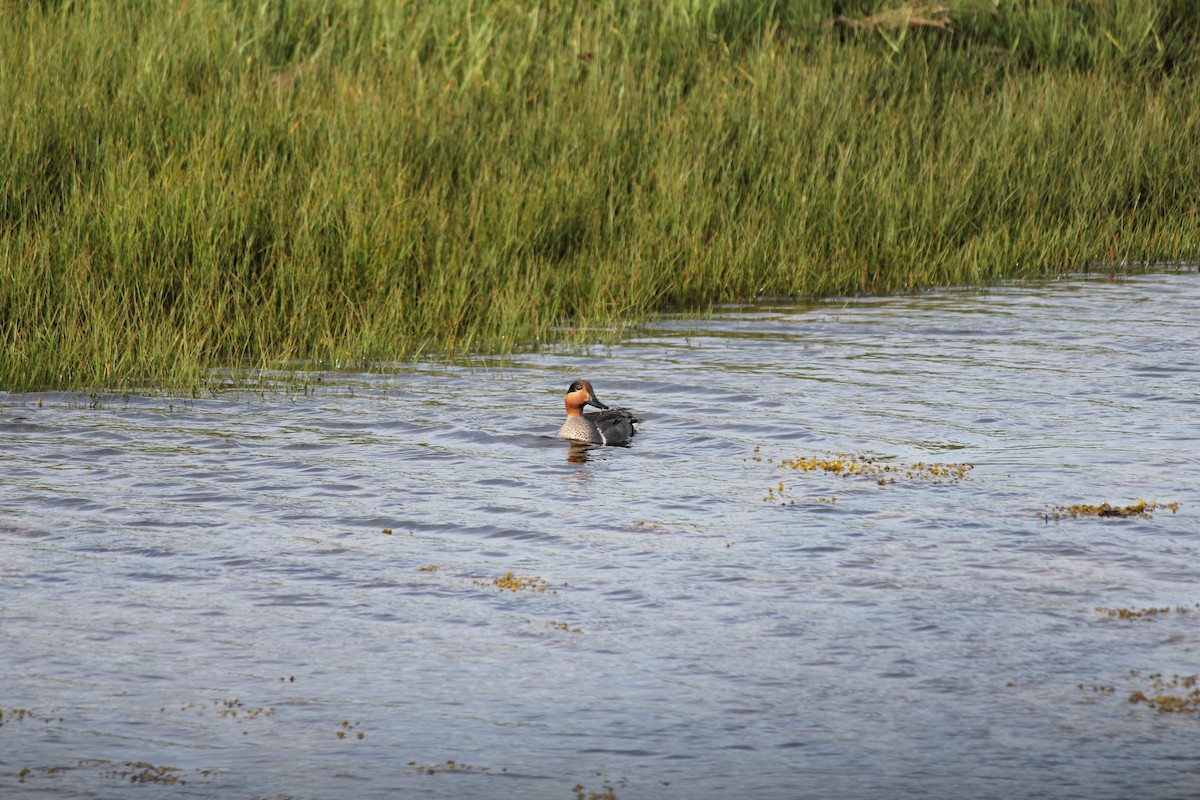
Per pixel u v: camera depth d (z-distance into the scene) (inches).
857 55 3538.4
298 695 1011.9
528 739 943.7
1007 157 3216.0
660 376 2069.4
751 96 3233.3
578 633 1123.3
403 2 3400.6
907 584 1222.3
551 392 1989.4
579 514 1433.3
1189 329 2337.6
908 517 1407.5
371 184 2571.4
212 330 2258.9
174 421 1820.9
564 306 2571.4
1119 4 3843.5
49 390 1996.8
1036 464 1588.3
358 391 1994.3
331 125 2783.0
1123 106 3412.9
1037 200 3166.8
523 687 1023.6
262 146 2679.6
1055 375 2030.0
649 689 1018.7
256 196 2475.4
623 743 937.5
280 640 1111.6
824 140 3127.5
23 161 2456.9
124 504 1464.1
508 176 2815.0
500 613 1167.0
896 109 3363.7
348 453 1669.5
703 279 2746.1
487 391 1995.6
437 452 1676.9
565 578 1248.8
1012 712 975.6
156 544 1339.8
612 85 3196.4
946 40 3759.8
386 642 1107.3
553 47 3417.8
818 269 2854.3
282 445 1702.8
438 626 1139.9
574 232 2790.4
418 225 2536.9
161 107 2733.8
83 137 2588.6
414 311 2383.1
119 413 1862.7
